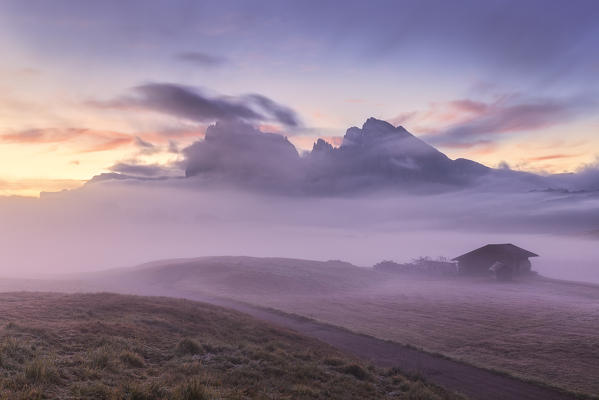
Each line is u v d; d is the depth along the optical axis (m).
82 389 11.66
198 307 34.09
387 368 22.03
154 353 17.94
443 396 18.61
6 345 14.41
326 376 18.03
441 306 55.28
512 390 22.11
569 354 30.20
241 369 16.72
